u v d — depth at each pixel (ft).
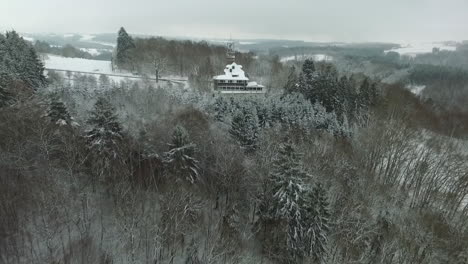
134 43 399.24
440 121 296.30
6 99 149.89
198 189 141.28
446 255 148.05
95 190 136.26
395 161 199.11
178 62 365.20
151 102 209.56
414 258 137.59
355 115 249.34
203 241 128.16
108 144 133.39
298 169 122.01
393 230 152.05
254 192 141.18
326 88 267.18
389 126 217.97
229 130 173.68
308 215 120.16
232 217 133.08
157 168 144.46
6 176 121.39
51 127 135.74
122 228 119.85
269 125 201.05
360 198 166.40
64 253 109.70
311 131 207.41
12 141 128.26
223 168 140.26
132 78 335.26
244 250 130.62
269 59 437.99
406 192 191.42
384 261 133.18
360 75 401.90
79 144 137.59
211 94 265.54
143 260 118.93
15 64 237.45
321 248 122.21
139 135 152.76
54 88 217.77
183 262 119.96
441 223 168.04
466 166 200.34
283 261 125.29
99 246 117.70
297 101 244.01
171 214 119.24
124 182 129.90
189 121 169.07
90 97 219.82
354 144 210.59
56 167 130.62
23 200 120.26
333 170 166.91
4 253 108.37
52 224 117.91
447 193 187.42
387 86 358.23
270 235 130.72
